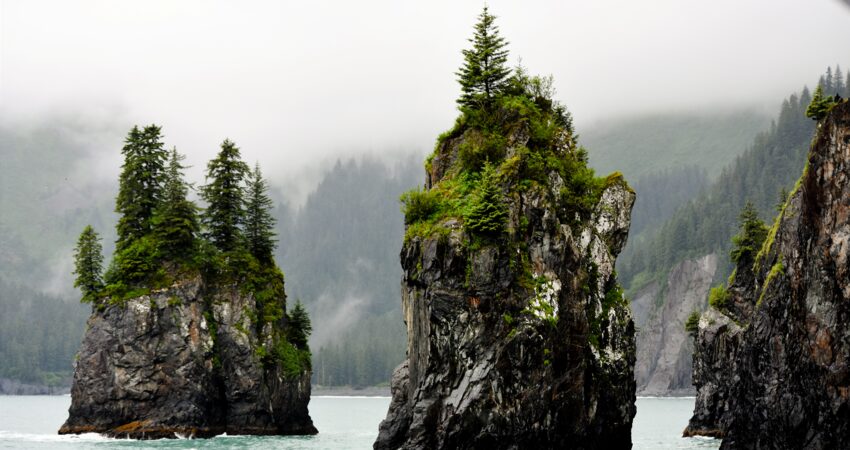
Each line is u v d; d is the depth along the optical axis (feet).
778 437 234.58
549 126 260.21
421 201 244.42
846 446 207.62
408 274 240.32
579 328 236.63
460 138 261.24
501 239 229.86
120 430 328.70
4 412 619.67
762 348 244.42
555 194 247.09
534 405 222.28
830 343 211.20
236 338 356.18
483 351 224.12
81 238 357.00
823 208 214.90
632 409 253.85
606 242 259.80
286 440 338.54
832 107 215.92
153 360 335.67
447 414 223.30
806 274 221.66
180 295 344.69
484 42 268.00
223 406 356.18
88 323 344.08
